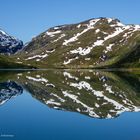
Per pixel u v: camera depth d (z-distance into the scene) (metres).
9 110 58.31
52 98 77.06
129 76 174.00
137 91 93.44
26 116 51.59
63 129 41.22
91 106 63.69
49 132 39.19
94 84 118.19
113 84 117.50
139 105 65.44
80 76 177.88
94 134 38.25
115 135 37.62
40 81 131.62
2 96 79.69
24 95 82.69
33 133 38.50
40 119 48.88
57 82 127.81
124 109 59.97
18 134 37.78
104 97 79.19
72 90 96.62
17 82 123.38
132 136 36.91
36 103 68.00
